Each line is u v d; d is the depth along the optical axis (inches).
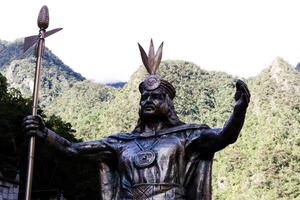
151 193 288.5
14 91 1664.6
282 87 6112.2
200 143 304.5
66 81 6993.1
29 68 6668.3
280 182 4475.9
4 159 1384.1
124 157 303.0
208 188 300.2
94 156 315.0
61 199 1371.8
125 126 4987.7
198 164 305.6
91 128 5054.1
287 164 4687.5
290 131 5206.7
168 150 298.0
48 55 7549.2
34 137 289.6
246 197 4461.1
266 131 5280.5
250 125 5659.5
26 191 278.8
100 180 313.0
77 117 5757.9
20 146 1423.5
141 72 5920.3
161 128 315.9
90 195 1589.6
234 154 5093.5
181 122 321.4
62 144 306.2
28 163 284.4
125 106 5310.0
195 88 6343.5
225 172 4921.3
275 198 4308.6
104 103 6102.4
